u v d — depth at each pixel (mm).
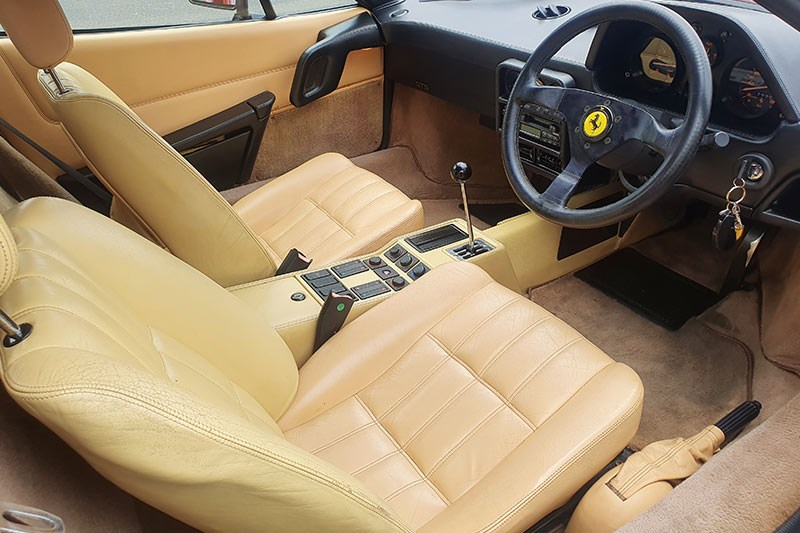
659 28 1162
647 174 1327
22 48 883
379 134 2344
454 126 2268
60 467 552
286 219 1667
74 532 488
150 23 1685
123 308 716
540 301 1887
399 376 1120
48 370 455
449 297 1213
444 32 1868
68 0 1573
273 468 519
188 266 936
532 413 1003
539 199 1311
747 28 1173
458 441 1003
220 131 1818
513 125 1392
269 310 1178
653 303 1846
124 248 817
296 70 1941
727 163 1248
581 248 1820
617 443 935
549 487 854
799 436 859
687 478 834
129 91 1653
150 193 1035
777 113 1216
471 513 828
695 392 1585
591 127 1255
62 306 553
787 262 1688
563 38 1329
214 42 1747
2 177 1168
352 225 1551
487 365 1088
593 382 1006
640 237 1984
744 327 1730
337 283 1281
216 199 1100
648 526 737
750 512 753
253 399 895
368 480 976
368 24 2062
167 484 479
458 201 2393
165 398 472
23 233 677
